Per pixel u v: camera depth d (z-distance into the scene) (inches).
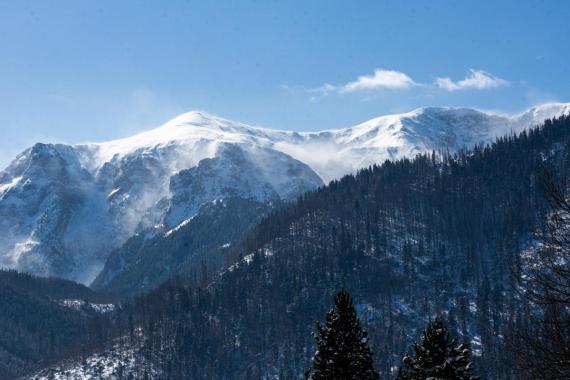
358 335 2089.1
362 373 2065.7
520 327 1135.6
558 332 1062.4
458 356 1987.0
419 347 2032.5
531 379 1073.5
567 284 1083.3
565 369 1042.1
